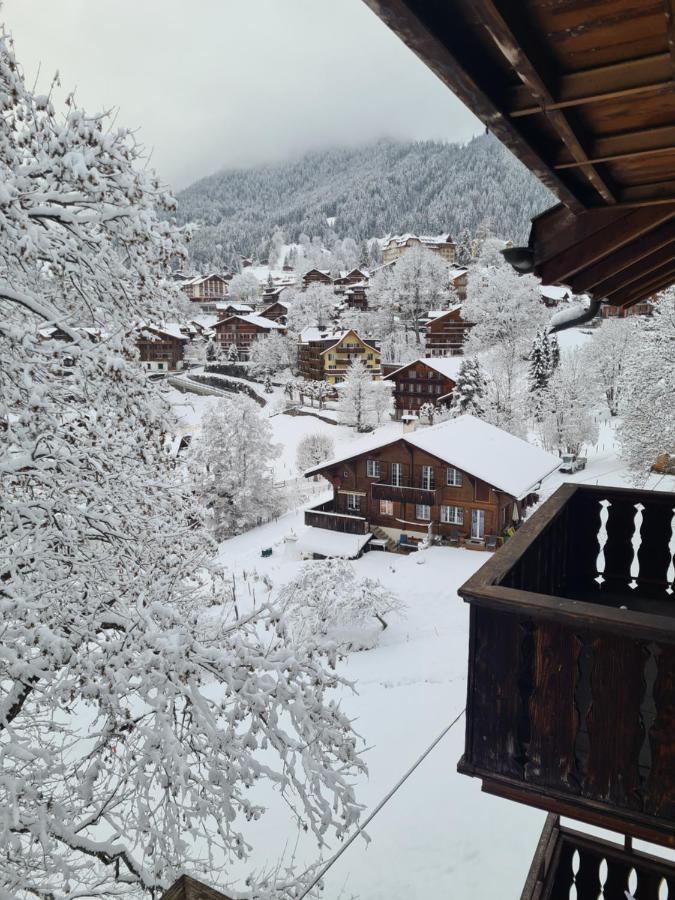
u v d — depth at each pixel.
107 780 6.83
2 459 6.26
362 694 15.45
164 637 5.63
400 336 80.56
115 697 5.61
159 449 7.55
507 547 3.50
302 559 28.14
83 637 6.39
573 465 36.03
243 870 9.55
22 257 5.30
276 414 64.25
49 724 6.70
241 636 6.84
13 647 5.75
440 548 27.38
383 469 29.33
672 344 21.12
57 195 5.82
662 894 5.64
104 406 6.80
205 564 8.38
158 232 6.20
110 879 6.39
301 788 5.76
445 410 49.12
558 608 2.75
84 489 6.64
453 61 1.46
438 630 19.08
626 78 1.63
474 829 9.78
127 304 6.75
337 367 69.81
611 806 2.83
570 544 4.96
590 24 1.43
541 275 3.34
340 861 9.48
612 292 4.22
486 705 3.05
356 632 19.22
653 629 2.57
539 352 45.31
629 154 2.14
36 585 6.46
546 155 2.21
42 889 5.60
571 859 4.56
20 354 6.00
